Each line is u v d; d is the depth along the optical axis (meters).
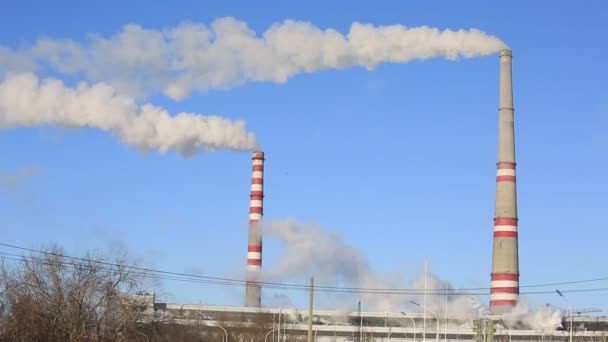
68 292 85.12
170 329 109.06
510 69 152.00
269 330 156.62
